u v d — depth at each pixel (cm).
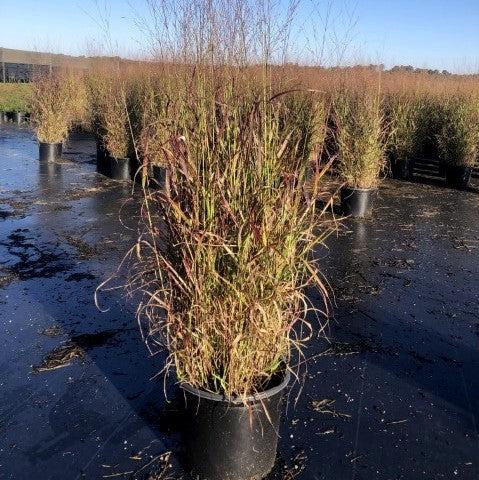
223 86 210
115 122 837
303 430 246
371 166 654
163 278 221
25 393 270
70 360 300
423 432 247
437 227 624
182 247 200
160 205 214
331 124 784
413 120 953
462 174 882
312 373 294
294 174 199
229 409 202
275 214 198
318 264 476
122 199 711
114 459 225
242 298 196
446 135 905
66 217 612
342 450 234
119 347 316
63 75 1352
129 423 248
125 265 455
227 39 210
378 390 280
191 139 205
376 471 222
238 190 199
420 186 893
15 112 1700
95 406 260
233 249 196
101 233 550
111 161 844
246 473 211
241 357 200
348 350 320
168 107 219
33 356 304
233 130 207
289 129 216
